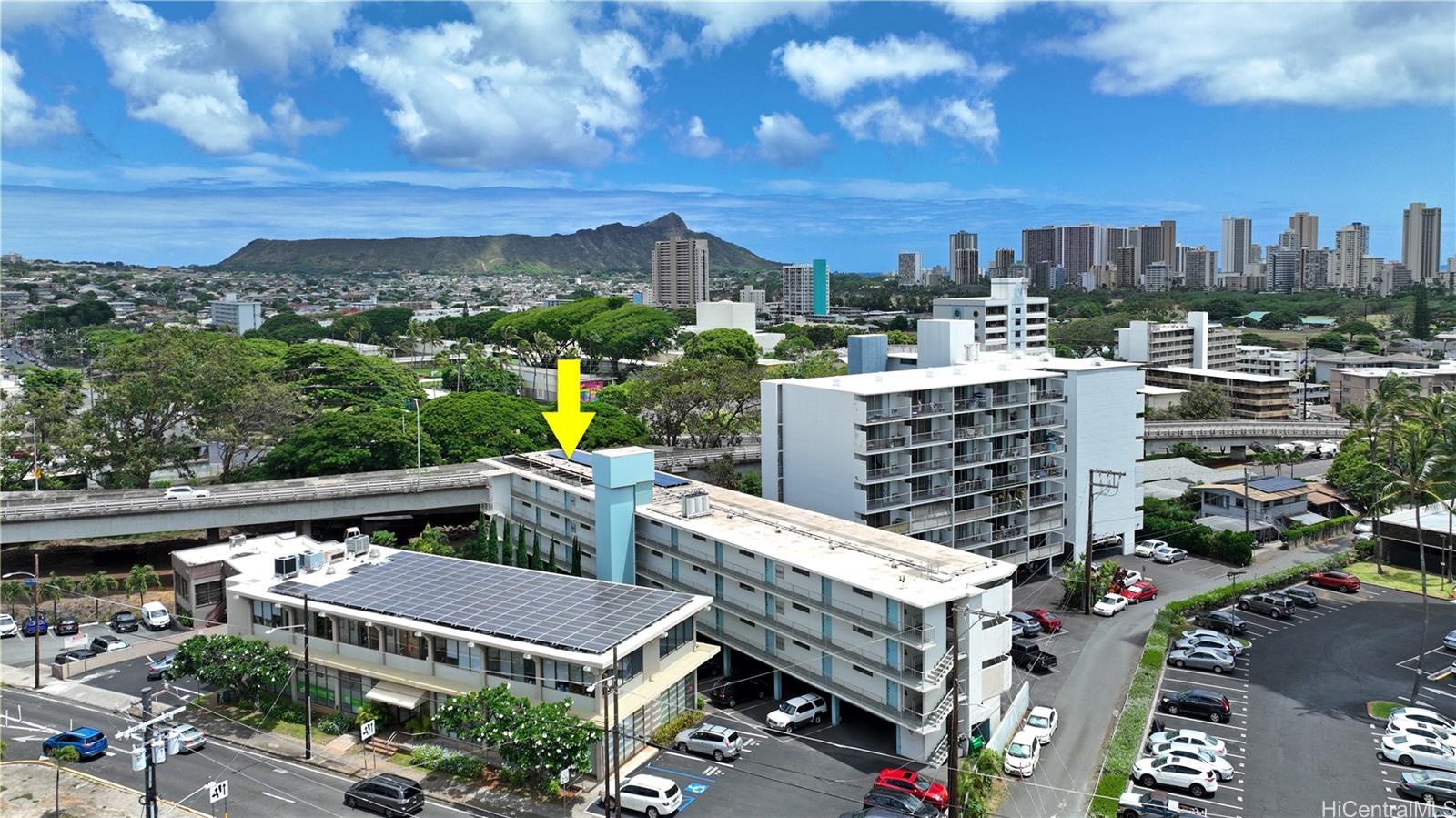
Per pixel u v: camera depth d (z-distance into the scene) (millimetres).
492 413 143875
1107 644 84688
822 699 69875
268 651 70875
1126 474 110688
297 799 59938
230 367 140750
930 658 62062
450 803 59094
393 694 67375
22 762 65375
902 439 93625
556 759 57688
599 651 62000
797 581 70250
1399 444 109812
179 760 65562
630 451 84250
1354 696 73688
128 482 130750
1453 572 104188
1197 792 58750
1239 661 81125
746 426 156500
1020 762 61531
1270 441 167000
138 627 93438
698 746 64500
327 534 122812
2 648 88188
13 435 131375
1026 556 103188
